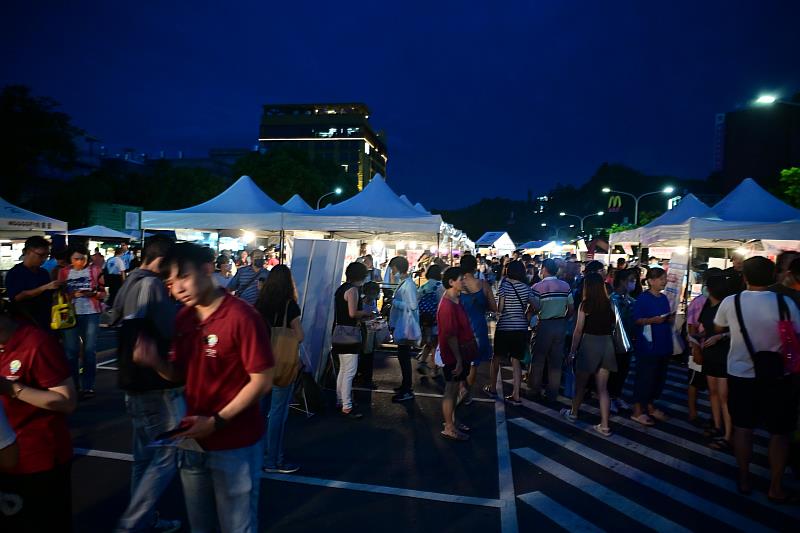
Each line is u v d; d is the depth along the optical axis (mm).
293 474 4602
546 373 7816
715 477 4805
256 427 2582
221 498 2504
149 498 3180
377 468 4793
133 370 3158
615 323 6105
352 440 5504
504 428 6039
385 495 4254
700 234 10820
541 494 4371
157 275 3398
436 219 11523
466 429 5883
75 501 3904
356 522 3799
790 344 4098
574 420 6340
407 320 7078
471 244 33188
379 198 12992
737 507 4215
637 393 6352
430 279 8953
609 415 6379
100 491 4070
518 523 3869
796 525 3947
